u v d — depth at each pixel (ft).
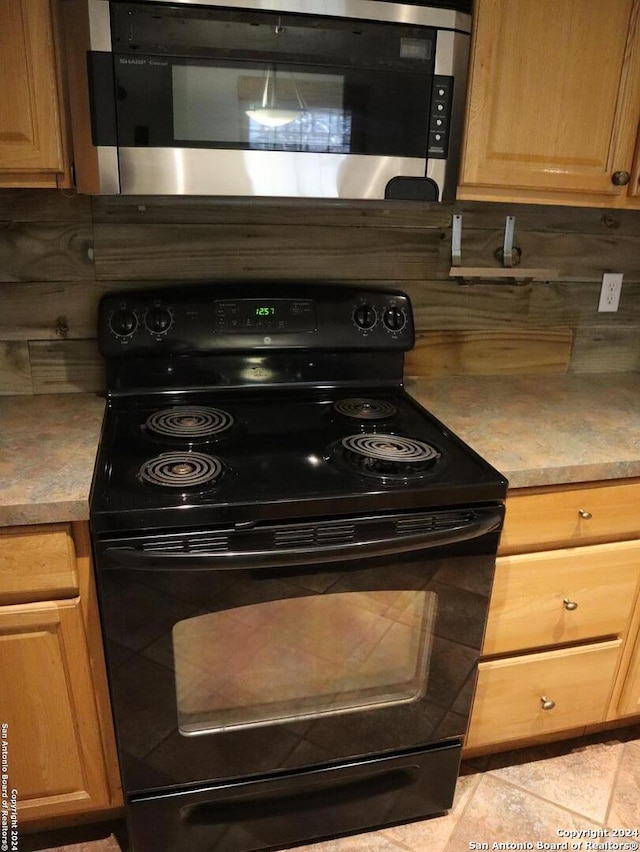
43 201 4.82
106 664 3.98
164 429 4.50
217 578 3.72
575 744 5.82
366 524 3.83
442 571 4.14
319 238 5.42
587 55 4.33
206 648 3.95
